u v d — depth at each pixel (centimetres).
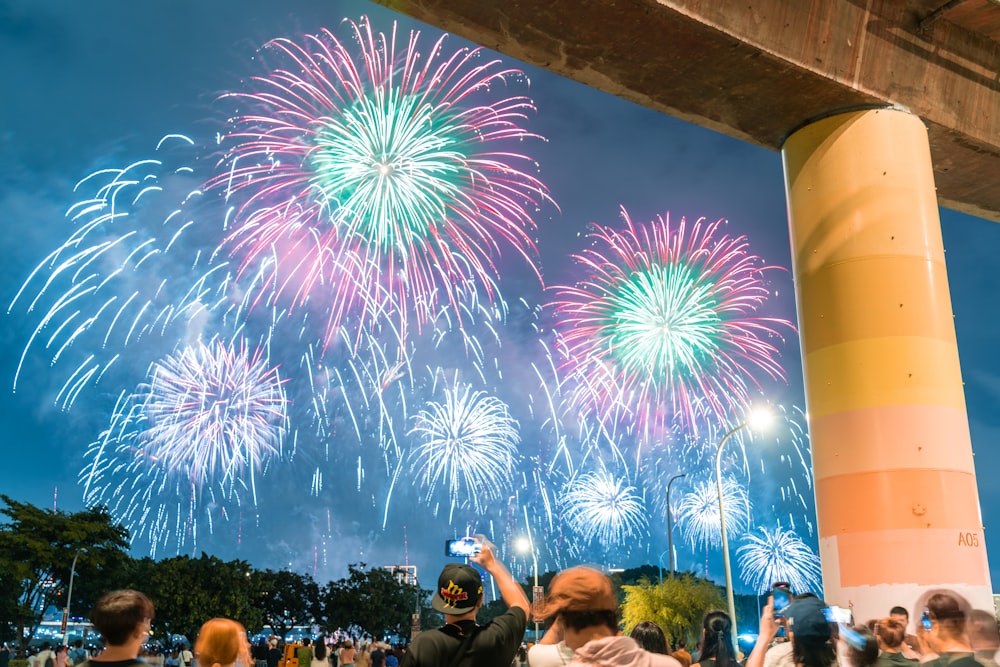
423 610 6981
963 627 478
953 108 1109
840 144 1045
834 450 973
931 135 1127
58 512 4912
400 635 6962
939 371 970
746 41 952
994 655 475
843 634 536
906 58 1059
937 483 928
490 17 928
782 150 1138
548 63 997
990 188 1282
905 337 969
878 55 1038
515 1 901
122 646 424
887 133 1034
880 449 941
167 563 5719
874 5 1022
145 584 5547
